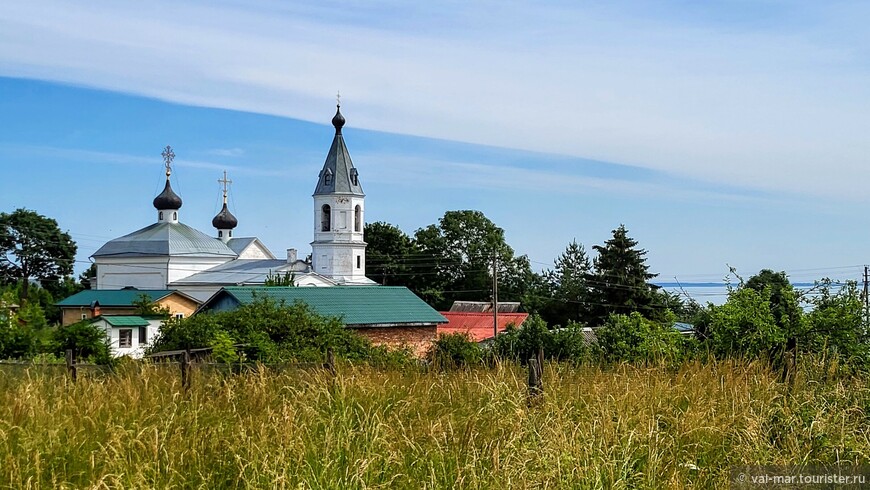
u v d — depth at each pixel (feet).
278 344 91.66
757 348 43.93
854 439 26.55
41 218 339.57
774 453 25.79
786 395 30.27
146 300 209.15
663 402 28.94
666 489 23.13
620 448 24.57
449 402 30.07
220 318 97.50
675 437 26.02
